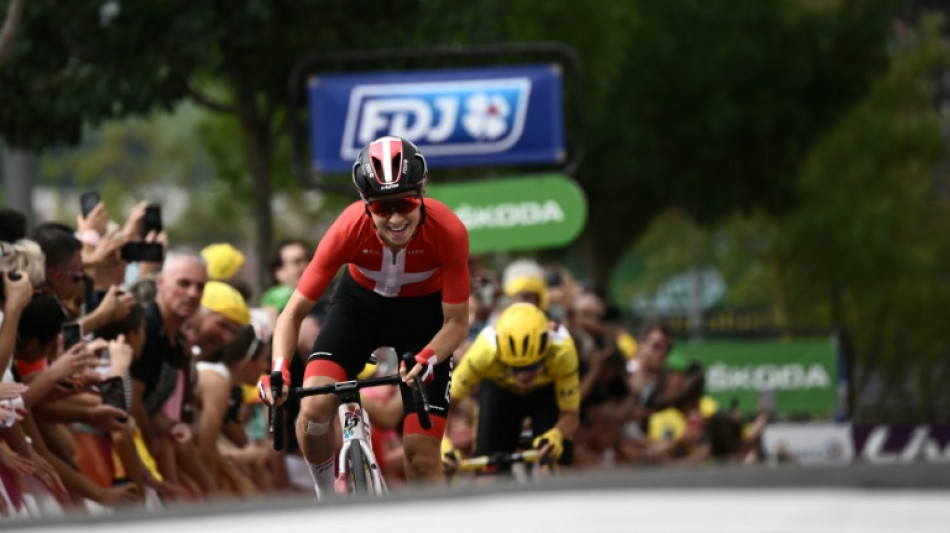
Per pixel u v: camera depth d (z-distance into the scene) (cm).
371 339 1766
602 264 8969
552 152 3256
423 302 1755
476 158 3241
